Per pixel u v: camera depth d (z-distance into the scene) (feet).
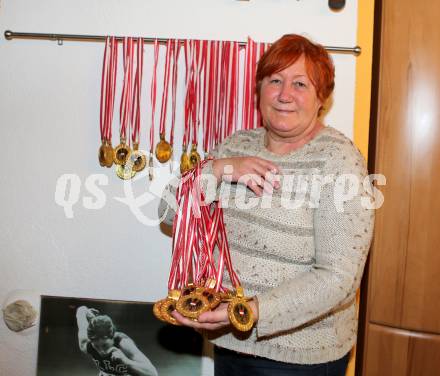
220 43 5.05
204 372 5.34
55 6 5.24
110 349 5.40
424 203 4.66
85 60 5.26
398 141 4.70
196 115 5.09
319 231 3.17
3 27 5.27
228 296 3.34
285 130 3.48
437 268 4.64
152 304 5.39
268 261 3.36
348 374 5.14
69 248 5.45
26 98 5.32
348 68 5.13
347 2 5.09
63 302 5.43
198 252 3.63
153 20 5.22
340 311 3.48
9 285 5.52
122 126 5.16
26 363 5.58
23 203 5.43
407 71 4.65
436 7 4.57
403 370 4.80
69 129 5.34
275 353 3.34
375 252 4.81
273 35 5.16
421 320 4.71
